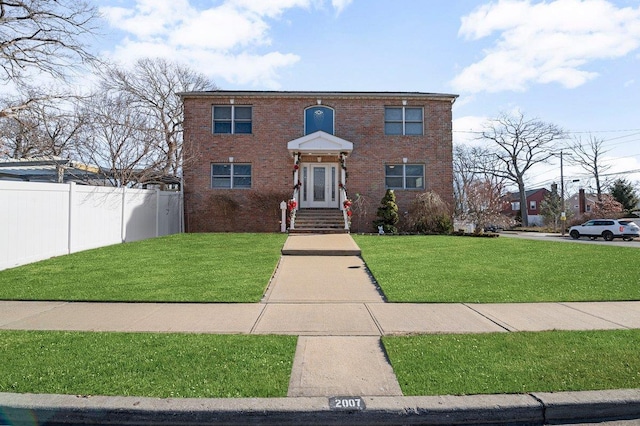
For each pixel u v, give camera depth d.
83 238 12.20
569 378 3.73
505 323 5.49
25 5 14.12
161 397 3.41
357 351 4.51
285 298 6.95
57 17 14.79
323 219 17.55
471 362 4.10
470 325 5.41
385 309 6.24
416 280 8.09
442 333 5.07
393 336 4.96
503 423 3.31
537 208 67.56
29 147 21.28
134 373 3.82
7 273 8.69
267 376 3.80
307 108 20.17
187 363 4.06
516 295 7.00
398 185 20.25
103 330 5.17
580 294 7.06
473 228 23.45
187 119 20.00
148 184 24.95
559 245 13.34
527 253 11.45
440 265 9.60
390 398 3.44
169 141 25.83
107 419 3.24
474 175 53.06
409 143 20.20
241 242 13.60
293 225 17.00
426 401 3.39
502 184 52.34
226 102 20.09
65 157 19.59
